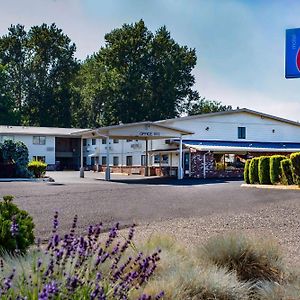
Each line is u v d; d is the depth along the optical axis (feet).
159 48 223.71
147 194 58.03
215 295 13.30
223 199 50.93
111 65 226.58
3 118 221.66
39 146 177.06
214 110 255.91
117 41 224.12
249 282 15.19
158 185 79.10
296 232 28.37
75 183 83.25
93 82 246.47
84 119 244.83
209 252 17.19
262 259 16.93
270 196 52.90
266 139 136.36
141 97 217.15
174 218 35.53
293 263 18.72
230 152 117.39
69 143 190.90
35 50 245.45
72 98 241.96
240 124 133.39
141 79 219.20
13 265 12.48
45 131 180.86
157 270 14.21
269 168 74.38
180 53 226.99
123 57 222.48
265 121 136.56
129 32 224.33
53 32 245.04
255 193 58.03
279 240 25.21
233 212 38.81
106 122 217.77
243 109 133.08
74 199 50.21
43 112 236.84
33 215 36.37
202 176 113.80
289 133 139.64
